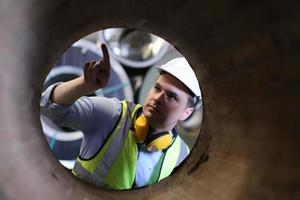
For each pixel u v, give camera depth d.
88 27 1.22
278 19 0.93
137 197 1.32
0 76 0.95
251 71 1.07
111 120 1.63
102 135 1.63
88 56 2.03
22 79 1.04
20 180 0.97
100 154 1.62
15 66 1.00
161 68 1.65
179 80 1.62
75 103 1.56
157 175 1.69
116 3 1.20
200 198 1.16
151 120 1.64
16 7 0.93
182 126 2.15
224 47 1.14
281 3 0.91
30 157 1.07
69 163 2.07
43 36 1.07
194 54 1.28
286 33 0.92
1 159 0.92
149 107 1.63
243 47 1.07
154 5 1.20
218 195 1.10
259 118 1.05
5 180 0.91
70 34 1.17
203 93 1.32
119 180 1.63
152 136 1.67
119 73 2.13
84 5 1.14
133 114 1.66
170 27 1.25
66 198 1.13
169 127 1.68
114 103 1.66
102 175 1.63
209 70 1.26
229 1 1.03
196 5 1.12
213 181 1.16
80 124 1.59
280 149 0.97
